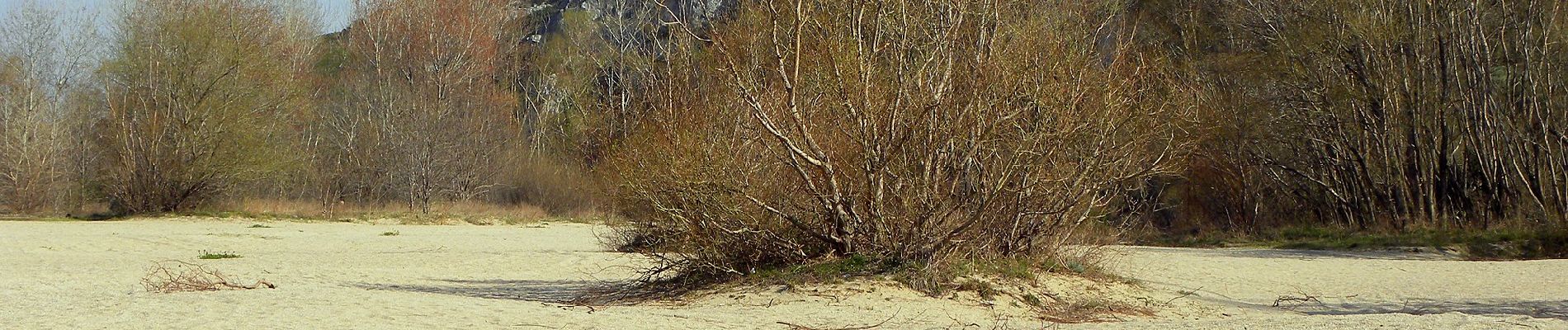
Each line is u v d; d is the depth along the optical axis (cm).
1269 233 3453
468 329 974
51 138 4362
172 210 4106
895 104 1309
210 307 1081
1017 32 1403
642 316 1112
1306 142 3700
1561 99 3278
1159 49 2930
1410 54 3400
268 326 952
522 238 3244
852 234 1322
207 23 4153
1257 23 3516
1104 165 1444
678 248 1356
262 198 4616
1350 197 3697
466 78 5028
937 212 1305
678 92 1380
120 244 2744
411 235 3366
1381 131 3378
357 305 1118
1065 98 1378
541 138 5291
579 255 2284
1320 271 2120
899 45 1373
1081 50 1509
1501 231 3003
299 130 5019
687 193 1327
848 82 1317
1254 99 3519
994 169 1338
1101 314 1242
